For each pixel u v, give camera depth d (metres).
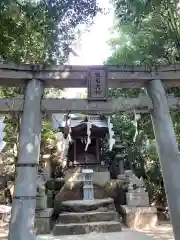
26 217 3.57
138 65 4.63
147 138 10.07
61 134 13.61
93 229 7.81
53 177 12.62
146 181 10.59
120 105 4.50
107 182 11.19
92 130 12.50
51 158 12.62
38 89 4.32
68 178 11.24
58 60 6.00
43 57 6.35
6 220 8.91
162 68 4.66
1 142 12.80
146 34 6.52
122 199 10.44
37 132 4.09
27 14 4.95
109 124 13.89
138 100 4.54
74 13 5.15
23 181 3.73
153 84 4.59
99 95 4.48
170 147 4.16
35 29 5.37
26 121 4.08
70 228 7.75
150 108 4.52
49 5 4.86
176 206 3.85
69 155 12.76
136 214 8.55
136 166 12.37
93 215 8.48
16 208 3.61
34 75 4.38
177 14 5.65
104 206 9.38
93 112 4.48
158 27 6.31
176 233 3.76
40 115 4.27
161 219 9.61
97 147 12.71
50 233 7.89
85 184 10.59
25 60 6.45
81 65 4.48
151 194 10.47
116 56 7.25
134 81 4.67
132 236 7.07
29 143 3.94
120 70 4.57
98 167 12.25
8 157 11.21
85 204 9.14
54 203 10.69
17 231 3.49
